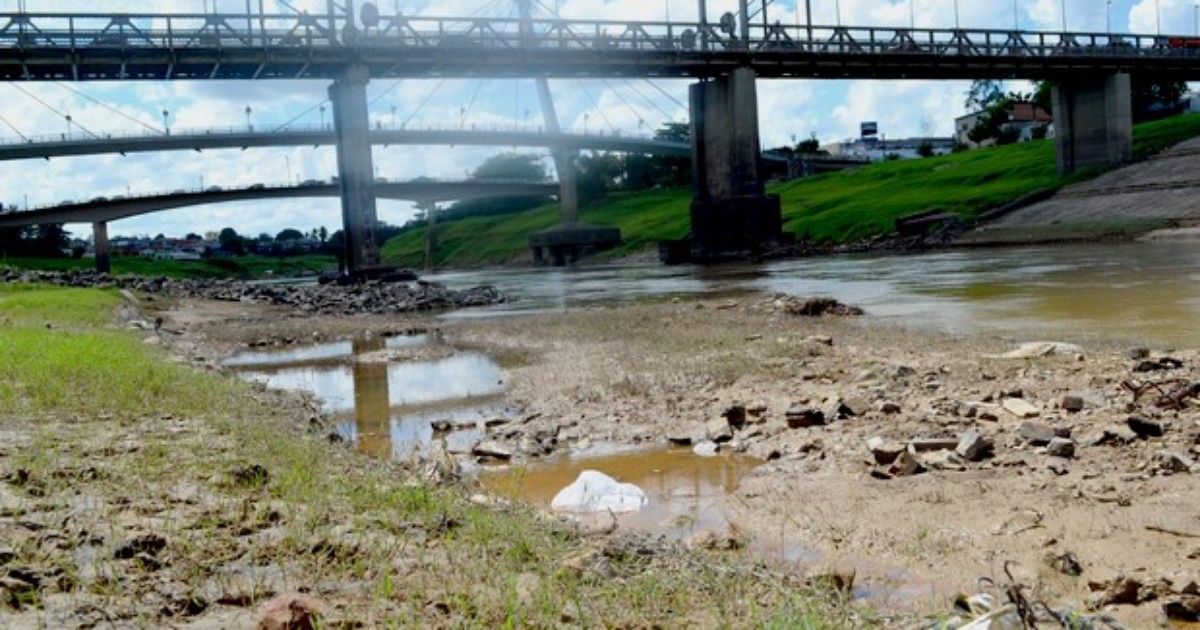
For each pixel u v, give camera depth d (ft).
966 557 21.94
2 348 54.65
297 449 31.14
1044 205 252.21
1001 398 39.73
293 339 91.61
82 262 407.64
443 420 44.65
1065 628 15.39
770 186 463.83
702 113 260.21
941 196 298.35
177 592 17.19
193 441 31.65
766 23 251.60
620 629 16.39
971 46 257.96
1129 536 22.52
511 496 29.84
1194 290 88.02
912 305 92.22
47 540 19.86
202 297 158.71
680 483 30.99
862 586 20.44
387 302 137.80
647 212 477.36
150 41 183.62
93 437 31.96
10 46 172.35
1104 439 31.27
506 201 645.10
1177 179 229.66
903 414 37.76
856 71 257.96
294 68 203.62
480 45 212.43
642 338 70.13
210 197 393.29
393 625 15.29
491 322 98.48
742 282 154.20
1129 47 279.08
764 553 23.11
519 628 15.98
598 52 223.92
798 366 52.08
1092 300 85.20
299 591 17.47
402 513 23.40
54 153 337.72
